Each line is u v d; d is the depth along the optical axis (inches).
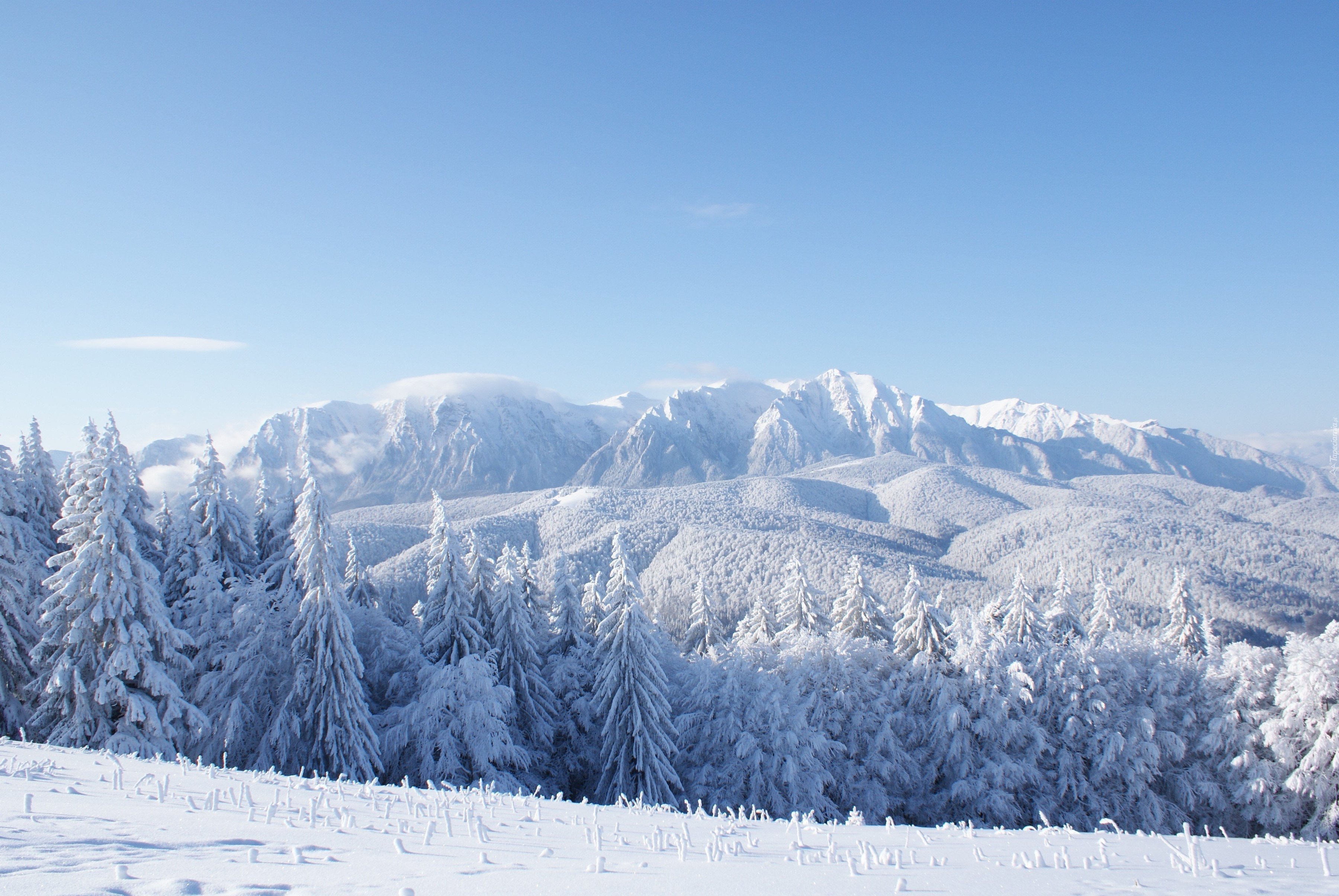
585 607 2060.8
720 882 304.5
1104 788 1439.5
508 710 1453.0
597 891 267.1
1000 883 346.3
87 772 540.7
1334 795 1234.6
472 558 1637.6
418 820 458.9
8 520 1184.2
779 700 1413.6
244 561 1529.3
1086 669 1502.2
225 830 351.3
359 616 1560.0
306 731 1218.0
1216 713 1449.3
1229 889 348.5
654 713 1413.6
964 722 1446.9
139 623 1051.9
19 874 218.2
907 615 1670.8
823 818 1341.0
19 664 1091.3
